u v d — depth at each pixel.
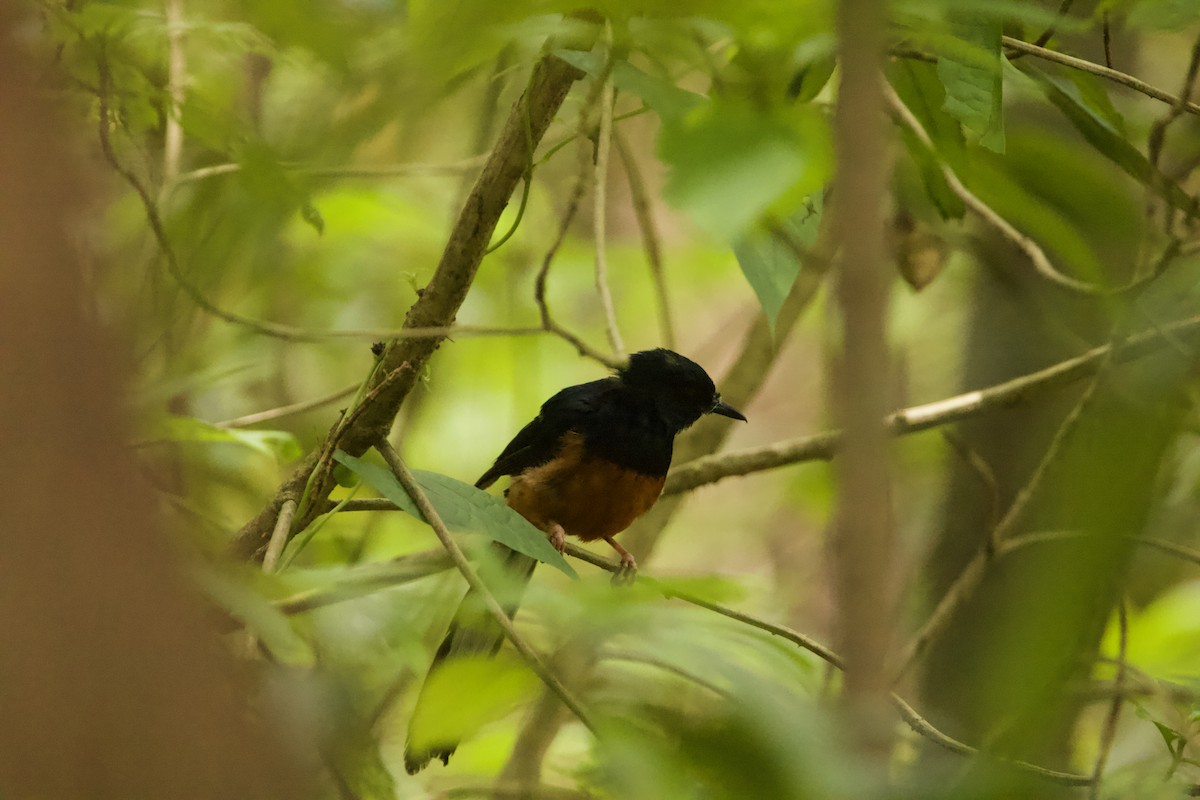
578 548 8.53
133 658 1.98
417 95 3.37
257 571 3.36
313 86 7.18
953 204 7.33
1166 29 5.90
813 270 10.48
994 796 2.13
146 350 6.27
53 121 2.41
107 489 2.12
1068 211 6.56
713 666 2.62
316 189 7.12
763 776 2.30
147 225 6.57
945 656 9.51
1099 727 7.80
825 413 11.47
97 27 5.52
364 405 6.19
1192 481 7.99
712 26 3.00
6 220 2.21
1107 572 1.99
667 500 12.12
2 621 1.95
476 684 3.15
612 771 2.41
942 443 12.62
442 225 12.48
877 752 2.14
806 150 2.35
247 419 8.45
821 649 5.41
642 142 12.36
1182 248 7.16
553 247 5.76
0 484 2.04
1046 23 3.17
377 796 3.40
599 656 3.01
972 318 11.14
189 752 1.94
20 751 1.89
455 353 13.26
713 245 2.58
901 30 3.36
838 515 2.04
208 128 5.92
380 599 3.92
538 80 5.88
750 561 17.47
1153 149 6.64
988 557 8.30
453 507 5.77
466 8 3.24
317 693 3.21
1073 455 2.10
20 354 2.14
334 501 6.65
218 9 6.93
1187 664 9.14
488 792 4.88
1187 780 4.77
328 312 11.86
